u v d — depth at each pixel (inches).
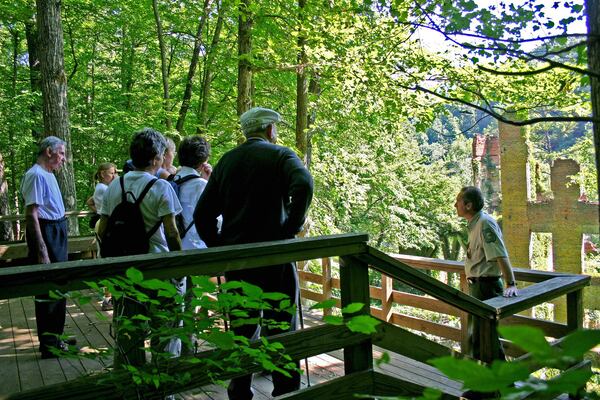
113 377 60.5
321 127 451.8
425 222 775.7
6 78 554.9
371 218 700.0
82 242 265.4
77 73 617.6
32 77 486.0
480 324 107.7
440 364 24.3
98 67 681.0
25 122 478.6
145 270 62.3
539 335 22.0
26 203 133.2
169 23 570.9
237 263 69.0
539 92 187.8
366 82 272.2
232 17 466.9
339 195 543.5
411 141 766.5
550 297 122.0
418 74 191.9
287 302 54.4
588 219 613.3
